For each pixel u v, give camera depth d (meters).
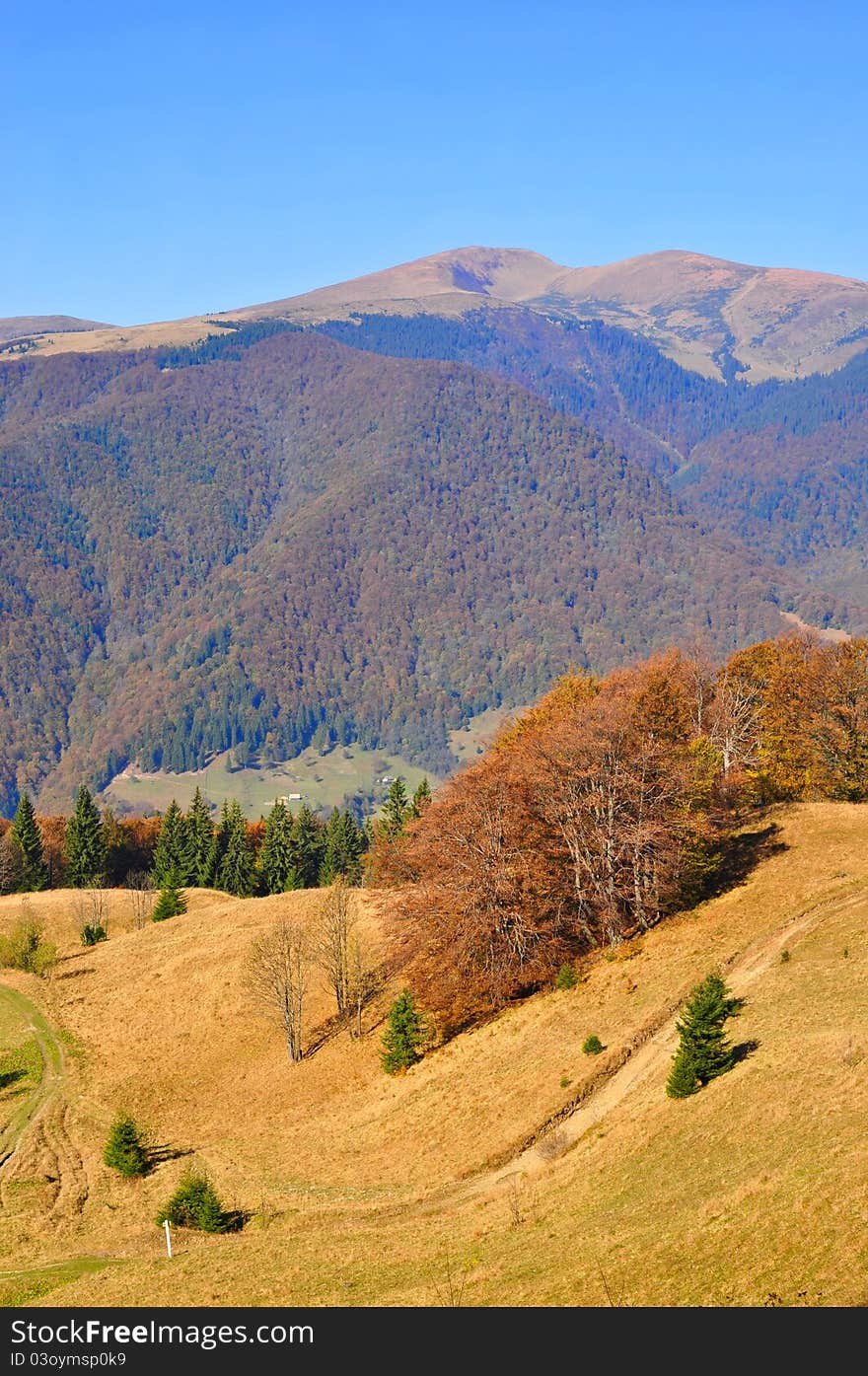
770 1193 35.47
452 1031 66.88
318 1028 75.81
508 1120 52.06
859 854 69.44
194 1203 50.00
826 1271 30.73
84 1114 68.25
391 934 74.06
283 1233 46.91
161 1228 50.22
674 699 75.12
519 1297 34.91
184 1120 66.88
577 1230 39.03
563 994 63.72
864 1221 31.86
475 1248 40.62
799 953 57.12
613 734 68.81
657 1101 47.94
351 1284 39.59
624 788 67.88
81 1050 79.44
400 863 82.06
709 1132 42.44
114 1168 59.59
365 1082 65.31
